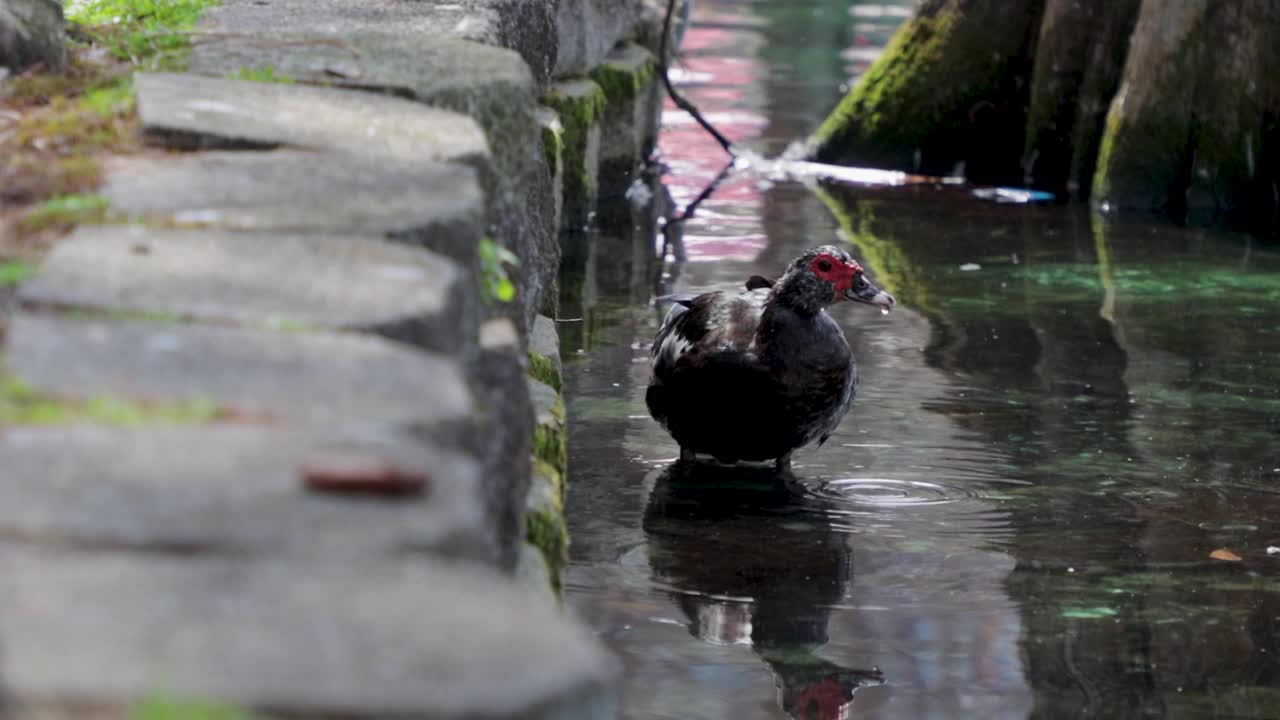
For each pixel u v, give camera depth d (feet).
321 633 12.26
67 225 20.80
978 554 36.04
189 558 13.25
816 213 73.77
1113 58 80.07
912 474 41.11
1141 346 52.26
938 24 84.64
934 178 83.51
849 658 30.73
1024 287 60.39
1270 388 47.85
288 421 15.43
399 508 13.99
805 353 41.52
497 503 20.57
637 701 28.76
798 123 92.89
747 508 38.93
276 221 20.67
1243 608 33.22
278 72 29.01
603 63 76.33
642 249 66.03
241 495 14.03
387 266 19.29
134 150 24.38
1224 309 57.21
